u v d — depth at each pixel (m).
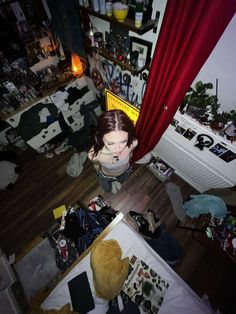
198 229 2.60
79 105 3.63
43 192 3.49
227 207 2.54
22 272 2.60
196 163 2.79
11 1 2.38
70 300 2.20
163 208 3.28
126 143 2.50
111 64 2.82
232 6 1.26
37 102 3.10
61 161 3.81
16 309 2.15
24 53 2.86
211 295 2.64
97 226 2.82
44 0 2.62
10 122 2.96
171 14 1.51
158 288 2.24
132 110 2.79
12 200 3.43
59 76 3.28
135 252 2.39
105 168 2.85
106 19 1.98
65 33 2.90
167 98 2.08
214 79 1.90
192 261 2.87
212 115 2.14
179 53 1.64
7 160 3.58
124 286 2.23
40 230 3.16
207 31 1.40
